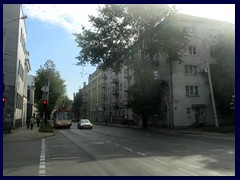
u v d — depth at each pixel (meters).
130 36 41.12
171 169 9.67
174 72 43.16
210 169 9.68
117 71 42.47
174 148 16.25
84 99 125.69
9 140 22.50
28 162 11.59
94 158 12.34
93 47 40.47
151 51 41.25
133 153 13.95
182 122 42.66
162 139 22.92
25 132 30.33
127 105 43.44
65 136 27.08
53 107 61.38
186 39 41.09
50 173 9.24
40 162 11.54
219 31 47.09
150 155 13.19
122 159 11.91
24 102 51.34
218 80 43.53
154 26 40.81
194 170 9.51
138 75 41.97
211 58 45.91
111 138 23.94
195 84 44.19
